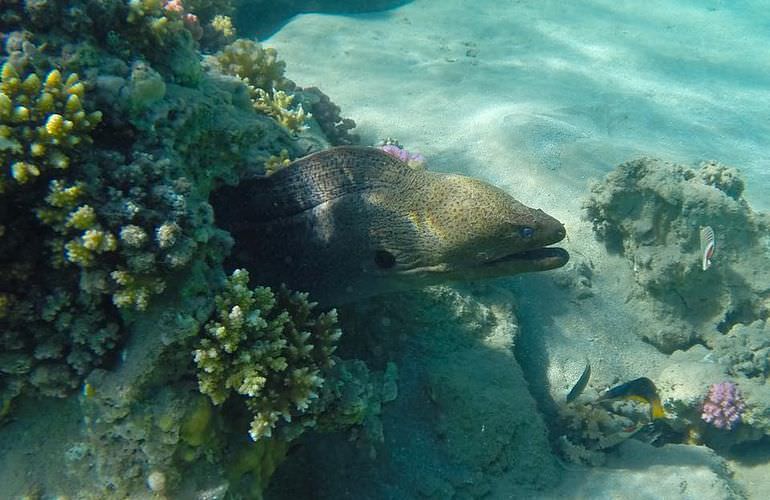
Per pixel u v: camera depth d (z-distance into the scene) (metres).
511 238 0.67
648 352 1.03
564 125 1.46
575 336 1.01
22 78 0.50
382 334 0.87
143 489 0.51
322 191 0.72
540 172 1.26
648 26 2.47
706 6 2.83
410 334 0.88
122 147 0.54
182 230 0.52
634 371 0.99
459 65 1.84
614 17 2.54
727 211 1.00
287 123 0.93
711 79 1.98
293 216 0.72
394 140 1.30
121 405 0.50
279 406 0.57
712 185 1.13
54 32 0.52
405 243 0.70
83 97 0.51
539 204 1.19
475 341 0.91
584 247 1.13
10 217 0.48
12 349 0.50
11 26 0.51
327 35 1.94
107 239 0.48
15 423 0.54
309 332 0.63
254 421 0.54
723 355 0.97
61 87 0.49
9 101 0.46
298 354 0.59
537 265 0.70
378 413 0.76
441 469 0.79
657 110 1.70
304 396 0.57
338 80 1.64
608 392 0.87
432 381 0.83
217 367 0.52
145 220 0.50
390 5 2.42
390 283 0.75
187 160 0.60
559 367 0.96
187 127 0.59
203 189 0.63
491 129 1.39
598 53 2.11
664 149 1.47
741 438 0.90
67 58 0.51
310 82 1.61
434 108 1.52
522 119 1.44
